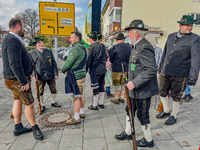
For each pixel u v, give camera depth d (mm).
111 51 3926
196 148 2197
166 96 3113
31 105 2414
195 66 2512
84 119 3184
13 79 2281
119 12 17141
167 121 2912
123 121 3064
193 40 2611
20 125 2623
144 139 2248
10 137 2539
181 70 2744
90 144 2328
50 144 2342
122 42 3924
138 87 1932
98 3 3869
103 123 2992
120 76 3914
